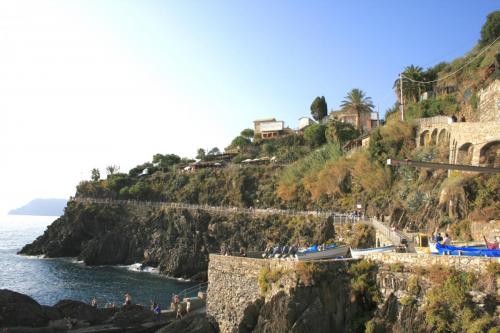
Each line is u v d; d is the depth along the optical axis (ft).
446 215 147.95
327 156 297.94
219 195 365.20
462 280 75.56
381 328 83.20
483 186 141.59
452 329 73.46
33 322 125.59
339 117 413.80
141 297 210.59
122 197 427.74
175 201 392.68
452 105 207.51
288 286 92.99
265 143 457.68
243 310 107.96
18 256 371.15
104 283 250.98
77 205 412.77
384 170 213.66
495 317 69.97
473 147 156.15
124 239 354.13
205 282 260.21
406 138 215.31
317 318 87.25
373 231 166.20
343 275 93.04
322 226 201.87
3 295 128.36
